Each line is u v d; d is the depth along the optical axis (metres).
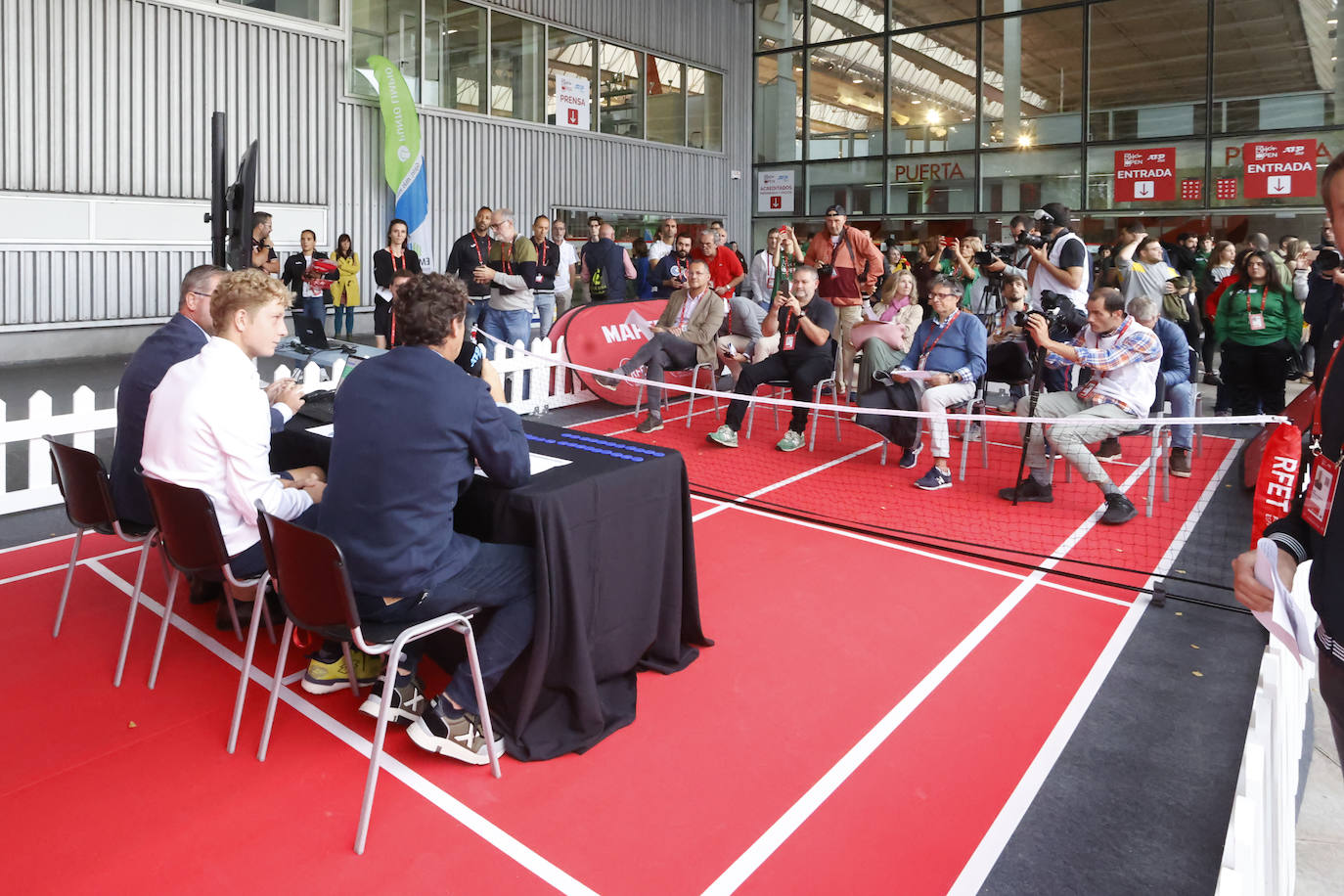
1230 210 14.71
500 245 8.73
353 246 12.80
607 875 2.33
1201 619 4.03
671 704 3.22
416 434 2.63
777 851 2.44
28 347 9.91
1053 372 7.12
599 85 16.12
